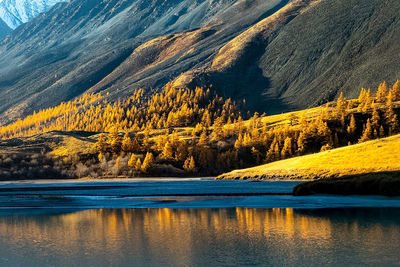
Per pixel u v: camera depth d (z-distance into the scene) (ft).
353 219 152.56
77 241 129.08
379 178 221.46
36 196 295.89
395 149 350.02
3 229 149.59
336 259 103.65
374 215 160.35
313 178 328.70
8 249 119.85
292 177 352.49
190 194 273.95
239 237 129.39
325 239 123.54
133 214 183.11
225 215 172.24
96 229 147.23
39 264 104.94
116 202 236.02
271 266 99.81
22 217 179.22
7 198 279.28
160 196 271.90
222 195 261.24
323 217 158.51
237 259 106.11
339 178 247.29
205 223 154.30
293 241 122.62
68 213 190.70
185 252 113.70
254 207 194.80
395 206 181.57
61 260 108.06
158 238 130.82
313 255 107.65
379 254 107.04
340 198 214.07
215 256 109.19
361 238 123.54
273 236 129.39
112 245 123.03
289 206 192.85
